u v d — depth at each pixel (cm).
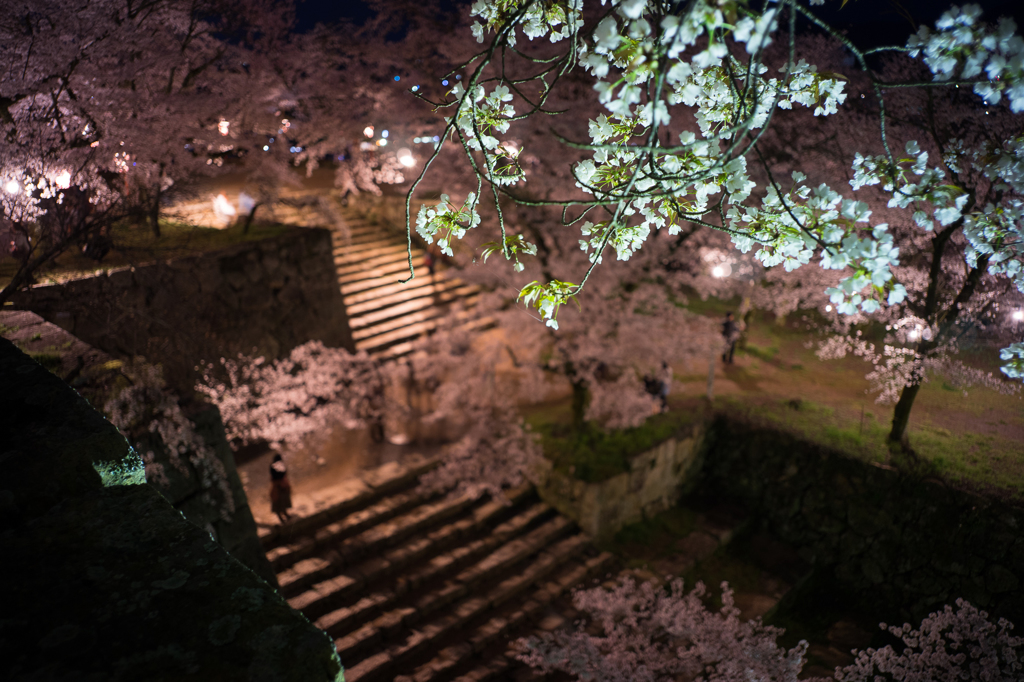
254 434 1408
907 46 304
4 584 182
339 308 1634
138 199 1020
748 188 342
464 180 1345
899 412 1177
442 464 1434
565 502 1355
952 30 292
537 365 1464
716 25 249
